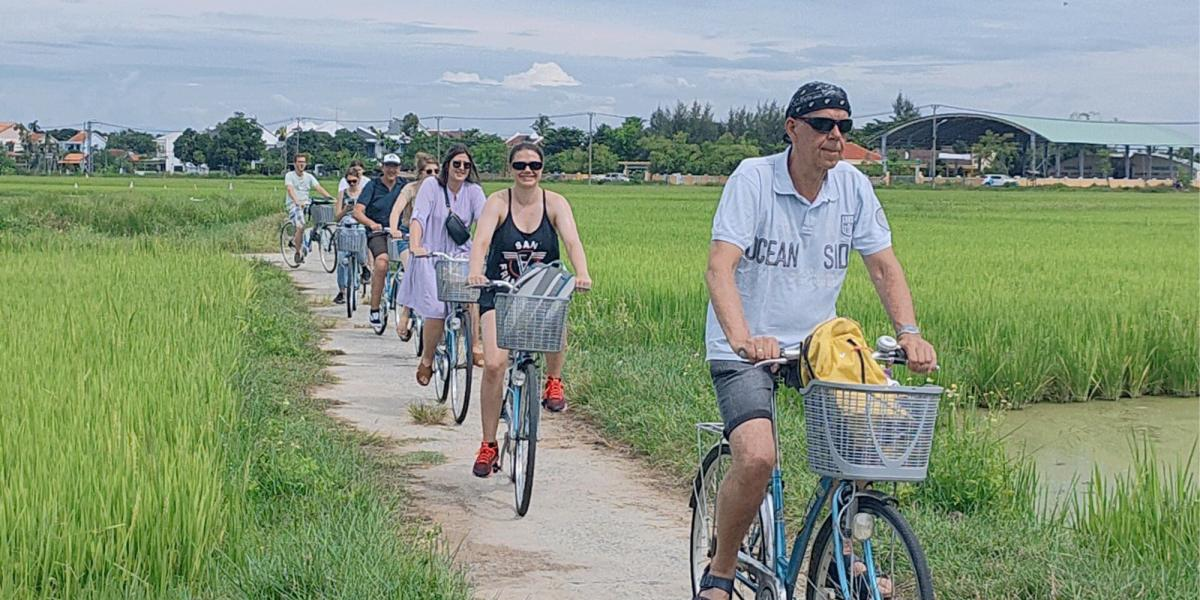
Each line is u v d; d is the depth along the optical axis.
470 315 9.57
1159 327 13.00
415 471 8.26
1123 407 11.98
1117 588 5.43
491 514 7.26
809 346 4.23
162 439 6.46
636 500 7.61
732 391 4.59
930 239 30.88
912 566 4.09
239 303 14.01
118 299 12.70
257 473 6.89
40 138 166.12
